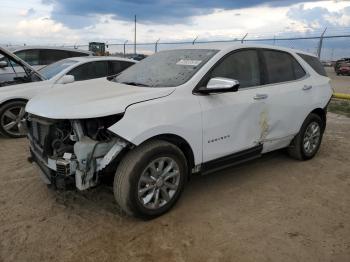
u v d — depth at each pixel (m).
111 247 3.16
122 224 3.54
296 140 5.25
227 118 4.00
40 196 4.12
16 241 3.22
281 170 5.07
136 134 3.29
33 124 3.89
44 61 10.81
